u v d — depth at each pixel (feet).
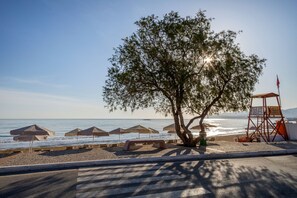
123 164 35.55
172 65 59.62
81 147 64.39
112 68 60.49
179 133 62.49
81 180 25.64
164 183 24.34
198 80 60.64
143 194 20.79
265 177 26.66
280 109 78.89
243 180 25.35
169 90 61.67
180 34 58.85
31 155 45.91
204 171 30.01
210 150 50.21
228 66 56.54
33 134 60.34
